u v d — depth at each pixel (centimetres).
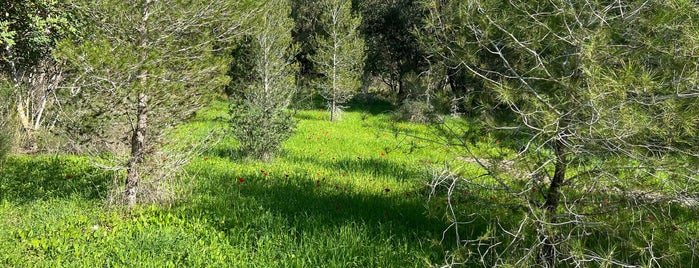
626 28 347
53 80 1280
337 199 721
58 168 949
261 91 1205
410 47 3491
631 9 342
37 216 620
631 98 308
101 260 474
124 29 611
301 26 4091
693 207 371
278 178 890
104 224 607
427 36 446
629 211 377
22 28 1162
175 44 643
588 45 313
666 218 377
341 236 525
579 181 381
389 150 546
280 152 1212
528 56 379
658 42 320
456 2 418
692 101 313
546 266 383
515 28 387
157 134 691
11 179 841
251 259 486
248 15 684
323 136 1708
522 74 372
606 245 421
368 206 675
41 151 1193
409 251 507
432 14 430
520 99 370
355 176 939
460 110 447
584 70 302
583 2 353
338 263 470
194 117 734
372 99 3569
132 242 517
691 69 311
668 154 331
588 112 325
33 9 1119
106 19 607
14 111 1219
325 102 3506
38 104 1297
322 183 855
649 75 300
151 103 653
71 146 1140
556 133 330
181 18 625
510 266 364
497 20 380
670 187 350
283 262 471
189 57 646
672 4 307
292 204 680
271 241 518
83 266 459
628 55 335
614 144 327
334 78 2595
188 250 500
